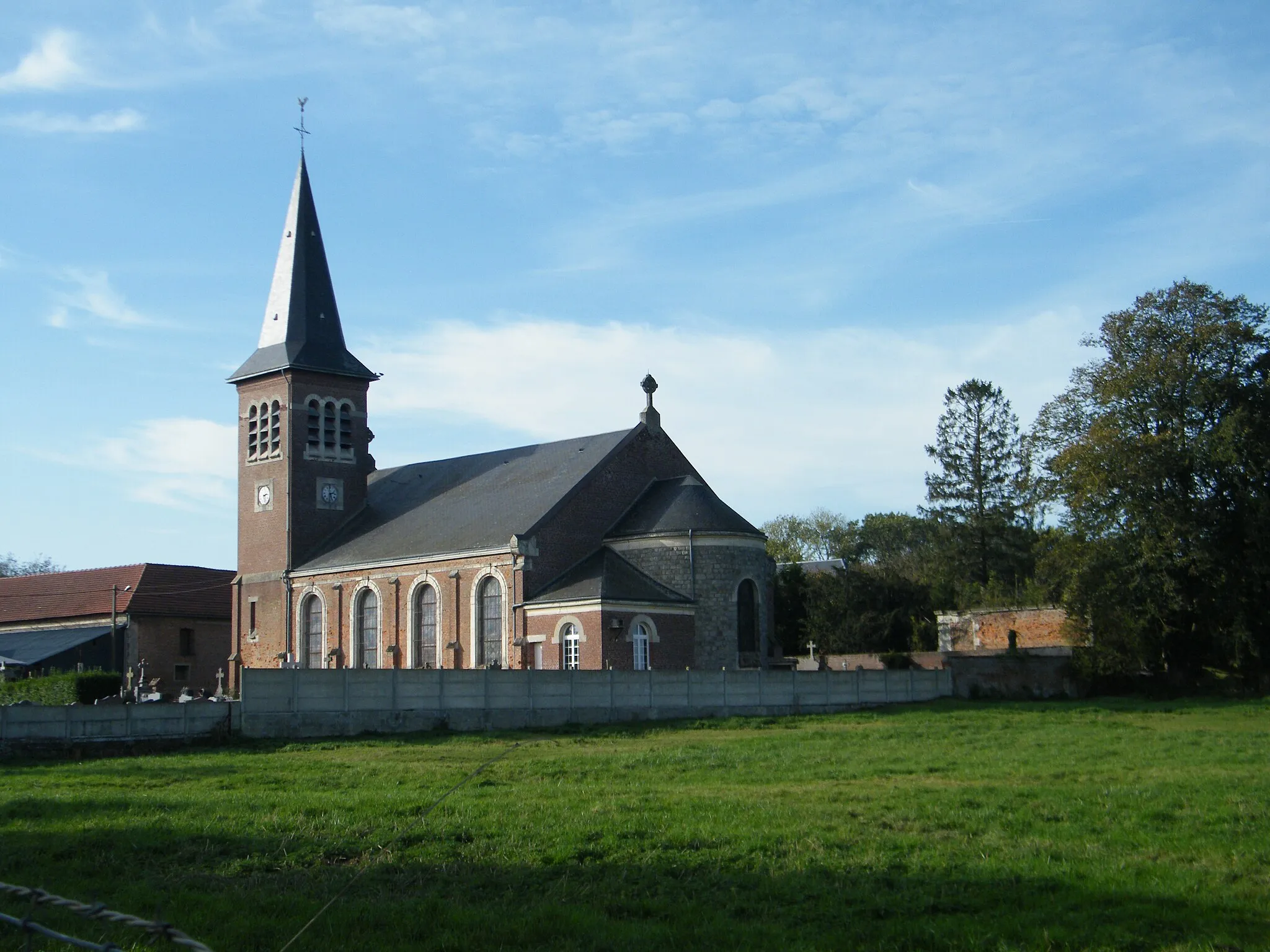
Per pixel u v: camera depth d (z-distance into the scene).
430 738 40.09
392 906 15.59
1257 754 31.69
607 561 62.34
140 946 13.83
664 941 14.10
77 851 19.14
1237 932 14.26
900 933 14.35
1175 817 21.17
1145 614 58.00
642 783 26.92
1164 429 61.19
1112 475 58.69
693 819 21.25
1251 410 59.12
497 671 43.75
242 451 77.25
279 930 14.59
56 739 35.12
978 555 93.38
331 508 75.62
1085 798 23.20
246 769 30.89
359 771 29.84
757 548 62.78
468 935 14.30
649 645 58.72
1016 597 85.44
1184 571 58.34
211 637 85.06
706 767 30.09
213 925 14.88
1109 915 14.92
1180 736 37.19
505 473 71.38
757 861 18.03
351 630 69.44
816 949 13.86
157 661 82.31
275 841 19.53
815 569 128.88
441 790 25.75
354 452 77.00
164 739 37.22
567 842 19.25
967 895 16.02
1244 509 57.16
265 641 74.31
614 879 17.12
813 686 51.00
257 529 75.75
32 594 89.38
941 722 44.78
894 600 80.31
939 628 74.12
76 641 79.31
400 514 73.62
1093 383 63.69
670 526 61.69
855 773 28.56
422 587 66.38
